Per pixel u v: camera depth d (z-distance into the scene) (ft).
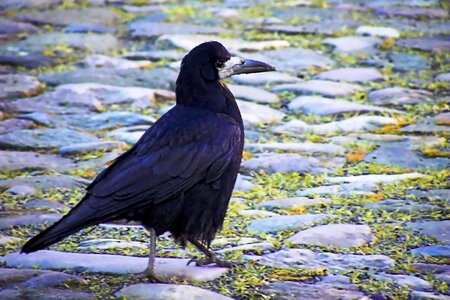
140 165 30.35
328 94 50.31
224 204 31.81
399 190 38.34
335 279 30.63
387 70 54.29
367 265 31.71
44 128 45.96
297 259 32.09
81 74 53.42
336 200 37.37
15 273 30.63
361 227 34.60
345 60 55.98
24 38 59.72
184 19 64.08
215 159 31.04
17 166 41.37
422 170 40.50
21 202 37.50
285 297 29.25
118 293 29.53
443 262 31.94
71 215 29.14
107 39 59.88
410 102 49.21
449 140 43.96
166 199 30.48
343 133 45.34
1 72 53.93
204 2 69.10
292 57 56.29
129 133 45.52
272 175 40.24
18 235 34.42
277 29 61.36
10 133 44.93
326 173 40.40
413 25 62.75
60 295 29.19
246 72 32.94
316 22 63.41
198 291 29.48
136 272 31.04
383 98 49.73
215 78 32.60
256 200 37.65
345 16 64.90
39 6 66.69
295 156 41.91
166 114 32.09
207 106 32.24
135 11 66.33
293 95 50.42
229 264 31.60
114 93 50.60
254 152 42.83
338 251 32.89
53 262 31.78
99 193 29.66
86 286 30.04
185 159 30.71
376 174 40.19
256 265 31.71
